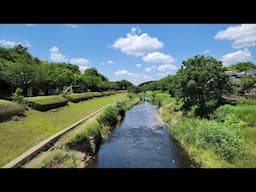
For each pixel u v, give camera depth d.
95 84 72.06
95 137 16.52
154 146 17.16
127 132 22.16
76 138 14.29
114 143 18.12
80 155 13.25
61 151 12.52
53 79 42.41
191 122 19.58
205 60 23.28
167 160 13.90
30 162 10.26
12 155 10.62
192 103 25.22
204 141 14.33
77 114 25.80
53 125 18.47
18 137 13.56
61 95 35.78
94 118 22.05
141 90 111.12
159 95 55.81
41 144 12.25
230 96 28.62
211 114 20.50
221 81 22.53
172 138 19.52
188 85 22.22
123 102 42.81
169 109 32.69
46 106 24.20
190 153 14.56
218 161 11.98
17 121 17.06
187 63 23.89
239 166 11.23
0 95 27.00
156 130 23.11
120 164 13.20
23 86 32.12
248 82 35.28
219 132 13.94
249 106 20.38
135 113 36.22
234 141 12.94
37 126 17.00
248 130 15.23
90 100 46.12
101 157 14.56
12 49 49.62
